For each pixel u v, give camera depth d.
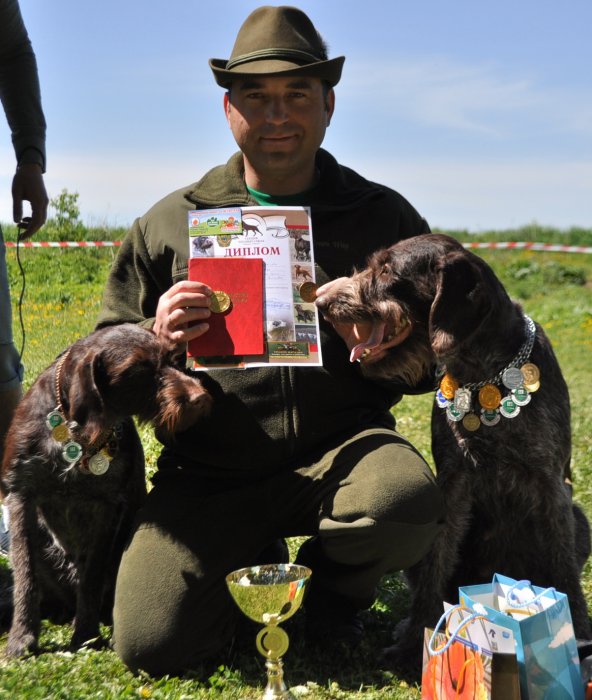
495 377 3.42
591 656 2.84
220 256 3.34
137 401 3.28
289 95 3.43
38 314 7.54
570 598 3.35
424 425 7.21
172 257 3.55
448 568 3.52
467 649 2.49
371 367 3.47
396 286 3.46
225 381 3.38
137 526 3.34
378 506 2.98
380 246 3.65
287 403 3.36
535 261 19.73
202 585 3.13
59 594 3.77
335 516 3.08
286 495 3.32
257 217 3.38
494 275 3.50
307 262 3.37
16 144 4.53
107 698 2.72
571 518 3.42
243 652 3.28
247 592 2.74
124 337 3.34
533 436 3.38
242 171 3.68
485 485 3.54
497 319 3.36
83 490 3.46
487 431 3.41
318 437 3.40
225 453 3.40
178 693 2.83
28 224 4.54
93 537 3.52
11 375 4.39
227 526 3.29
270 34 3.45
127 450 3.54
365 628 3.60
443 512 3.14
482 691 2.43
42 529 3.68
